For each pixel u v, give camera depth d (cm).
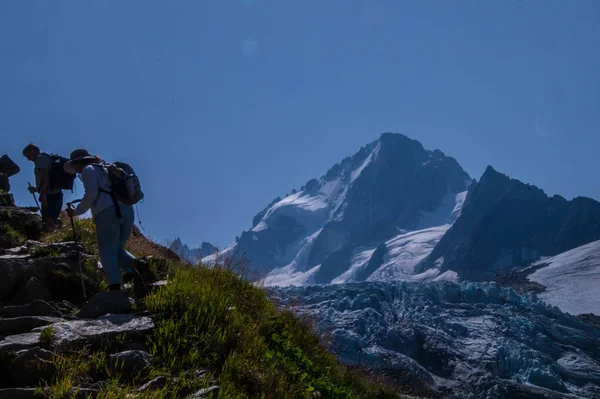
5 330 614
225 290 865
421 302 9988
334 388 790
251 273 1006
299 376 746
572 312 18638
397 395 1307
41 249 854
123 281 796
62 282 760
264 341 785
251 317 820
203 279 855
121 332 613
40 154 1130
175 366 591
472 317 10044
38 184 1132
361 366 1407
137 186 759
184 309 699
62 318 666
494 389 7188
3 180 1302
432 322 9262
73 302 748
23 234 1023
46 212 1122
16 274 740
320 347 1038
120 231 764
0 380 516
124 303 693
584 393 7756
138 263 797
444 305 10369
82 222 1082
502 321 9794
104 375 551
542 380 8038
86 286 779
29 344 557
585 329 10756
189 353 618
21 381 518
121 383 546
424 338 8469
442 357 8094
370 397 1134
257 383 636
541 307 11188
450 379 7600
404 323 8906
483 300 11081
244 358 661
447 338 8762
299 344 934
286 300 1107
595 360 9200
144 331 631
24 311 664
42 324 631
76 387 511
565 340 9812
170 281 777
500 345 8738
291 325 980
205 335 658
